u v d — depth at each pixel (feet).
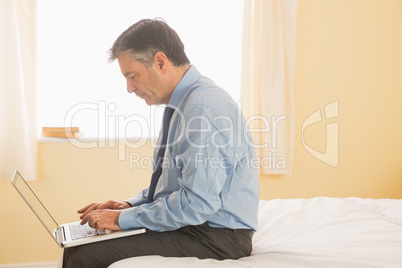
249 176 4.61
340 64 10.14
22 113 8.48
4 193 8.70
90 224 4.33
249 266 4.02
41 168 8.86
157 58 4.60
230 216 4.49
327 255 4.38
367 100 10.31
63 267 4.74
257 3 9.37
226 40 9.59
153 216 4.25
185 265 3.88
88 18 9.10
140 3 9.24
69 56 9.09
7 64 8.42
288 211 6.30
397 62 10.38
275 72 9.52
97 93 9.17
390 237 5.05
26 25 8.52
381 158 10.43
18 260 8.90
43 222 4.18
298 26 9.92
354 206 6.51
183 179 4.22
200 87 4.54
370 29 10.23
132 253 4.18
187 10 9.43
